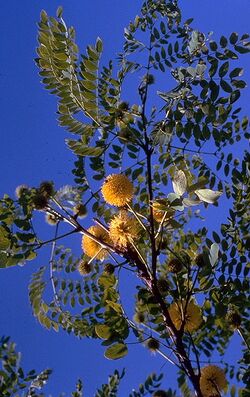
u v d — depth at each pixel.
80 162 0.72
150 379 0.76
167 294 0.68
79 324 0.73
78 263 0.76
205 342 0.71
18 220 0.66
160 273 0.75
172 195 0.58
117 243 0.66
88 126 0.69
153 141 0.64
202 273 0.61
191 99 0.63
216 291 0.65
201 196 0.56
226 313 0.65
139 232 0.67
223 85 0.63
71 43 0.69
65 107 0.69
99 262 0.76
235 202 0.69
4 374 0.82
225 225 0.68
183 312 0.63
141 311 0.72
